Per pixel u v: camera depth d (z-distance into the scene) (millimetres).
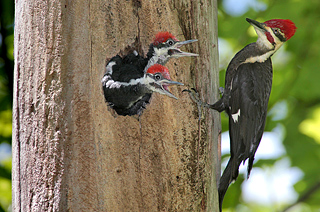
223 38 14344
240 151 9578
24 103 8148
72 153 7762
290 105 15531
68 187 7707
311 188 14031
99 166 7805
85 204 7707
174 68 8211
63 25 7934
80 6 7977
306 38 14547
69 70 7891
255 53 10156
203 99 8469
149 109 8062
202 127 8305
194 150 8188
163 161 8000
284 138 14789
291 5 13930
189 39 8398
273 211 14383
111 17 8133
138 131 8039
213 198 8555
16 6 8656
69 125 7805
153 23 8242
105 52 8094
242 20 14062
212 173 8578
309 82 14734
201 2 8609
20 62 8305
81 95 7863
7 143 12867
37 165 7883
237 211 15523
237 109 9695
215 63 9195
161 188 7965
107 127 7918
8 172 12844
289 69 14734
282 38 10141
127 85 7891
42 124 7895
